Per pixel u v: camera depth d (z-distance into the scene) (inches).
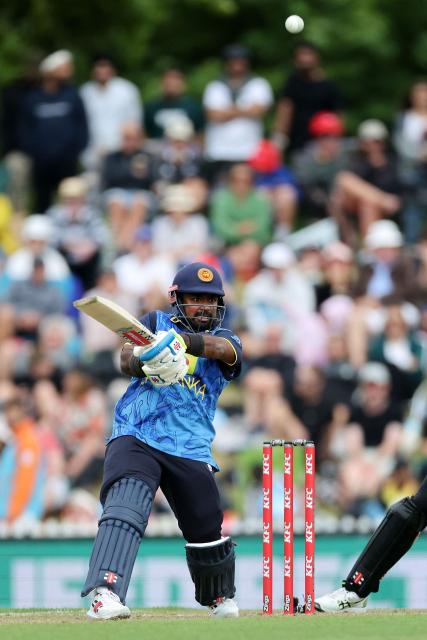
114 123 2721.5
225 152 2632.9
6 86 3056.1
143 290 2311.8
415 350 2167.8
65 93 2664.9
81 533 1663.4
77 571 1652.3
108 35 3201.3
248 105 2640.3
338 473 1975.9
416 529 1091.9
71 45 3169.3
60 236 2465.6
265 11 3378.4
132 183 2568.9
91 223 2486.5
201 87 3235.7
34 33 3127.5
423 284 2293.3
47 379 2121.1
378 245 2324.1
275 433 2015.3
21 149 2677.2
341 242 2539.4
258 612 1131.3
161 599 1644.9
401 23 3405.5
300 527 1630.2
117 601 976.3
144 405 1026.1
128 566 988.6
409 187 2598.4
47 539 1657.2
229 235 2493.8
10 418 1883.6
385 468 1967.3
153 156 2588.6
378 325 2161.7
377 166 2578.7
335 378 2087.8
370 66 3336.6
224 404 2066.9
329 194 2598.4
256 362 2116.1
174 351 974.4
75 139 2659.9
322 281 2314.2
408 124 2655.0
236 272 2367.1
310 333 2230.6
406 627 922.7
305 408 2054.6
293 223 2618.1
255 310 2255.2
